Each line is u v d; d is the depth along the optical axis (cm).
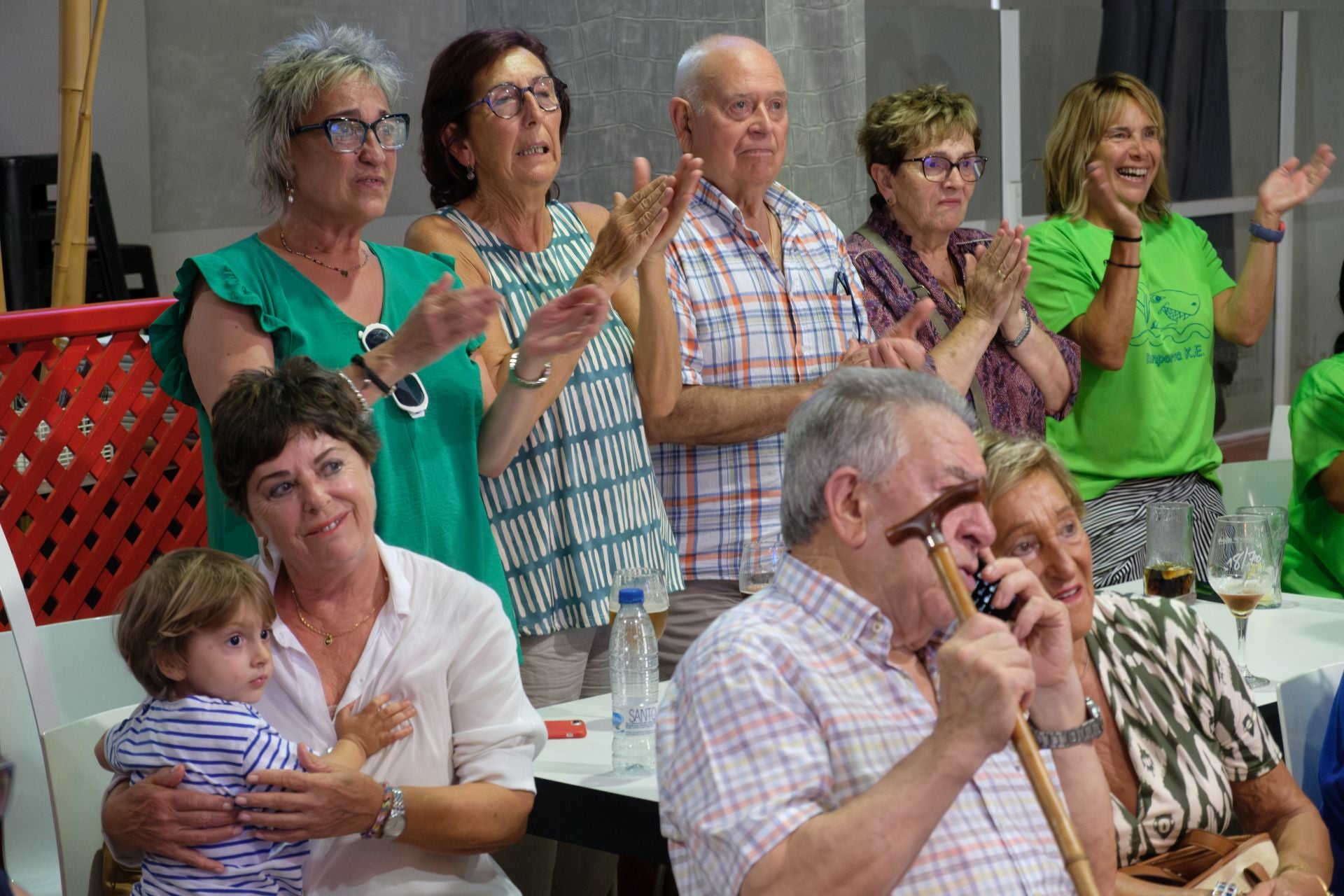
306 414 296
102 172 625
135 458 489
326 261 384
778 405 448
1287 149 1016
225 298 359
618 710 343
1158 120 585
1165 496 575
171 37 686
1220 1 966
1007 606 245
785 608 246
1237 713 325
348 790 290
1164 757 317
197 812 290
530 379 392
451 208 440
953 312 514
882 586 241
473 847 304
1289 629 461
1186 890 300
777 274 473
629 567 433
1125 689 320
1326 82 1023
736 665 236
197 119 699
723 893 225
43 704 357
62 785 332
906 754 235
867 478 239
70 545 479
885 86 836
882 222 525
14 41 644
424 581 316
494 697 315
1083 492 581
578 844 331
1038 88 898
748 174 468
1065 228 585
